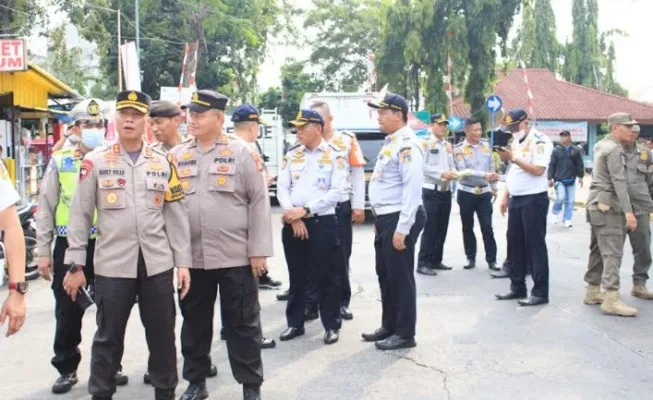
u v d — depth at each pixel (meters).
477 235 13.20
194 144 4.64
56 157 4.98
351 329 6.52
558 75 48.94
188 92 19.84
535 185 7.28
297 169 6.08
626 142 6.88
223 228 4.51
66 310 4.88
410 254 5.77
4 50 12.95
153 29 33.19
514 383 4.97
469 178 9.59
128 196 4.18
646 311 7.05
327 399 4.70
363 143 15.19
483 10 28.27
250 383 4.54
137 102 4.16
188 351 4.71
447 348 5.83
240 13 35.31
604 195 6.87
